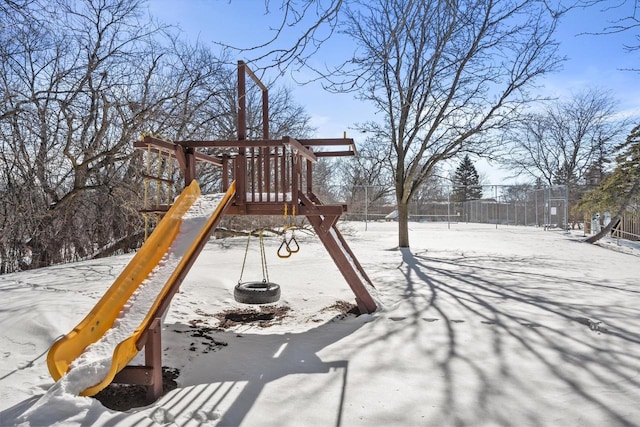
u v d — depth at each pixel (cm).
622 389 292
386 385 305
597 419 248
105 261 888
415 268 884
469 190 4147
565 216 1958
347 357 370
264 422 251
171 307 543
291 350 395
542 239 1559
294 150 489
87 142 1177
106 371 270
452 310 526
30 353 349
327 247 536
